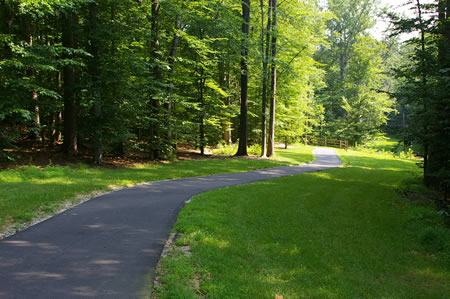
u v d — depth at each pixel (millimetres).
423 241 6605
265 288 3943
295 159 23594
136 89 16141
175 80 19766
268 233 6312
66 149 16281
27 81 12477
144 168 15203
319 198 9938
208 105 22094
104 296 3596
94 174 12445
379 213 8656
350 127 44406
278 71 25031
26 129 20891
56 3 12180
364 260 5418
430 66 10531
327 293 3996
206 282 3986
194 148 25875
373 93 43062
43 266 4379
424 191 11969
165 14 18359
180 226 6230
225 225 6523
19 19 14867
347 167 20453
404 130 10148
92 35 14547
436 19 11266
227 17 19094
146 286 3885
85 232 5930
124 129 15453
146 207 7938
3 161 13125
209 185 11641
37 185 9570
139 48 17922
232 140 31141
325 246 5875
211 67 24359
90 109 16172
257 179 13641
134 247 5223
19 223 6355
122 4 16094
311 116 45969
